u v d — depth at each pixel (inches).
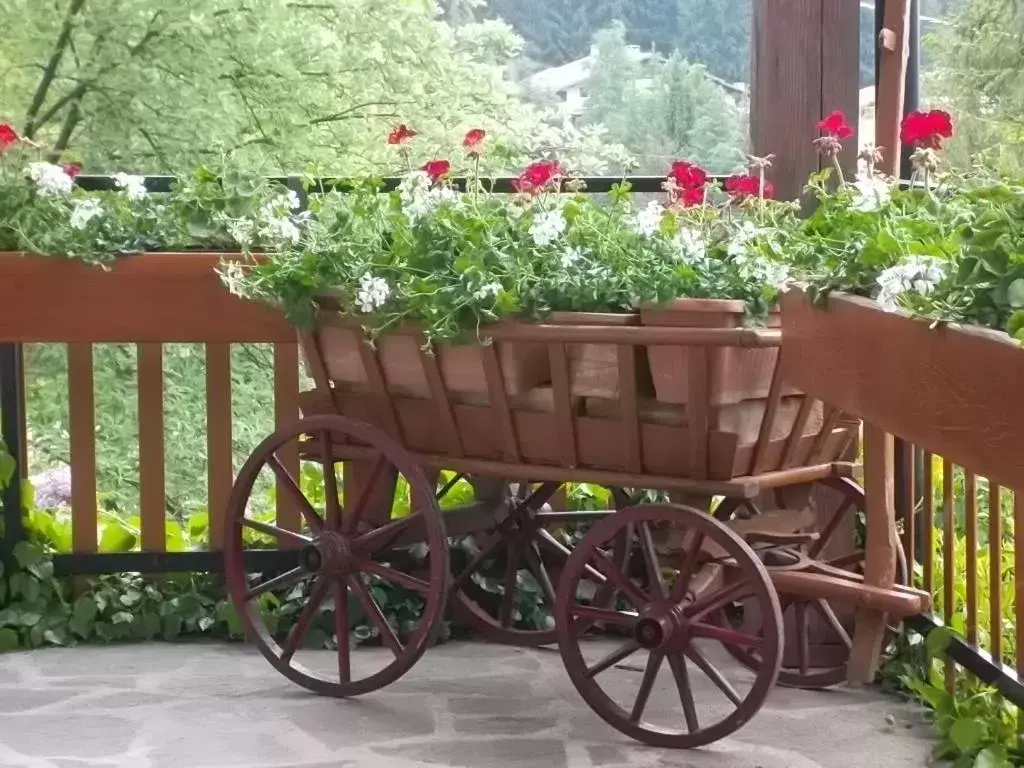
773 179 145.9
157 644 154.9
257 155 325.1
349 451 132.2
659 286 112.7
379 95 331.3
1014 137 140.9
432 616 126.5
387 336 127.0
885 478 125.5
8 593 155.9
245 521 135.6
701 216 130.9
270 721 125.1
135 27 326.0
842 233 117.7
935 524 147.9
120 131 329.4
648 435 117.0
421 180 138.7
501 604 156.7
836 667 138.5
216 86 330.6
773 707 130.5
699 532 113.0
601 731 122.7
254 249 150.6
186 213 151.7
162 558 156.8
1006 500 147.0
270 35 329.1
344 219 133.7
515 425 123.3
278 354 157.8
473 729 123.0
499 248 124.1
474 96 317.1
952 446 81.2
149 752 116.6
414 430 131.2
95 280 148.9
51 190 148.0
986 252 83.7
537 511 149.3
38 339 149.9
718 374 110.8
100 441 313.6
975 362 77.9
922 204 119.8
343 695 132.1
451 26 331.0
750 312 116.5
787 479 123.0
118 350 315.6
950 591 132.2
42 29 326.6
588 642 154.9
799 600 136.0
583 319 116.0
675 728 124.2
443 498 162.6
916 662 135.6
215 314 149.6
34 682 138.6
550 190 138.7
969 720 111.3
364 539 129.1
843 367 100.2
